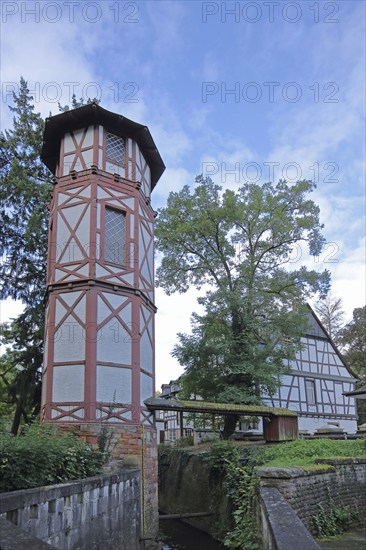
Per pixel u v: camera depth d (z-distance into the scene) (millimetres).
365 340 36094
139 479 11281
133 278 13242
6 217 19359
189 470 16656
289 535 4160
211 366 20328
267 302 20875
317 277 20922
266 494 6363
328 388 29734
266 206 21625
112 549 8672
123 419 11922
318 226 21719
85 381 11688
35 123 20469
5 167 19703
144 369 13180
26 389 18000
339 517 7457
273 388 19922
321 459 8680
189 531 14688
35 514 5789
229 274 22328
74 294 12516
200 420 22109
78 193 13367
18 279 19328
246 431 22812
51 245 13750
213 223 21797
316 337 30125
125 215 13648
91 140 13750
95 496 7941
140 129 14344
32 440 7676
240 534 8703
